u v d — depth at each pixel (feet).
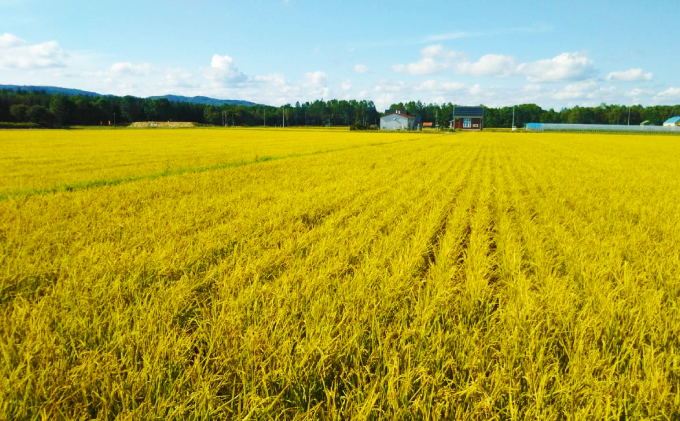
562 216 27.58
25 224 23.73
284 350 9.02
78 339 9.75
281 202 30.48
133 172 54.90
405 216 25.93
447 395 7.80
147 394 7.79
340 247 18.02
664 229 22.88
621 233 22.48
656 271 15.49
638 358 8.96
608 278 14.99
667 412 7.66
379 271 14.51
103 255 16.47
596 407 7.53
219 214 26.22
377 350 9.48
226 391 8.56
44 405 7.45
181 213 26.58
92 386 8.04
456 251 18.74
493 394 7.92
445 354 9.30
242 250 17.93
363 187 38.73
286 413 7.89
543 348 9.14
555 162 73.41
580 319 10.85
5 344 9.32
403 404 7.68
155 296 12.58
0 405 7.25
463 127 478.59
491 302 13.04
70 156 81.46
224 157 79.61
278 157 79.77
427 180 44.27
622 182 45.14
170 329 10.50
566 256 17.69
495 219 26.37
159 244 18.13
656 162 73.56
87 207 29.25
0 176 50.42
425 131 390.21
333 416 7.34
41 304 11.41
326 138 184.34
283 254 16.89
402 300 12.49
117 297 12.17
